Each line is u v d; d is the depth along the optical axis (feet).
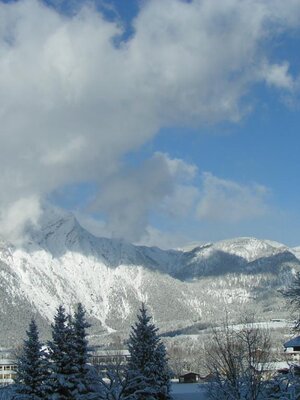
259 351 171.32
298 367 137.69
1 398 178.81
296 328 143.33
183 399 238.89
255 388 126.62
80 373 171.32
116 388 158.10
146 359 191.21
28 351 177.17
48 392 169.89
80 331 176.45
